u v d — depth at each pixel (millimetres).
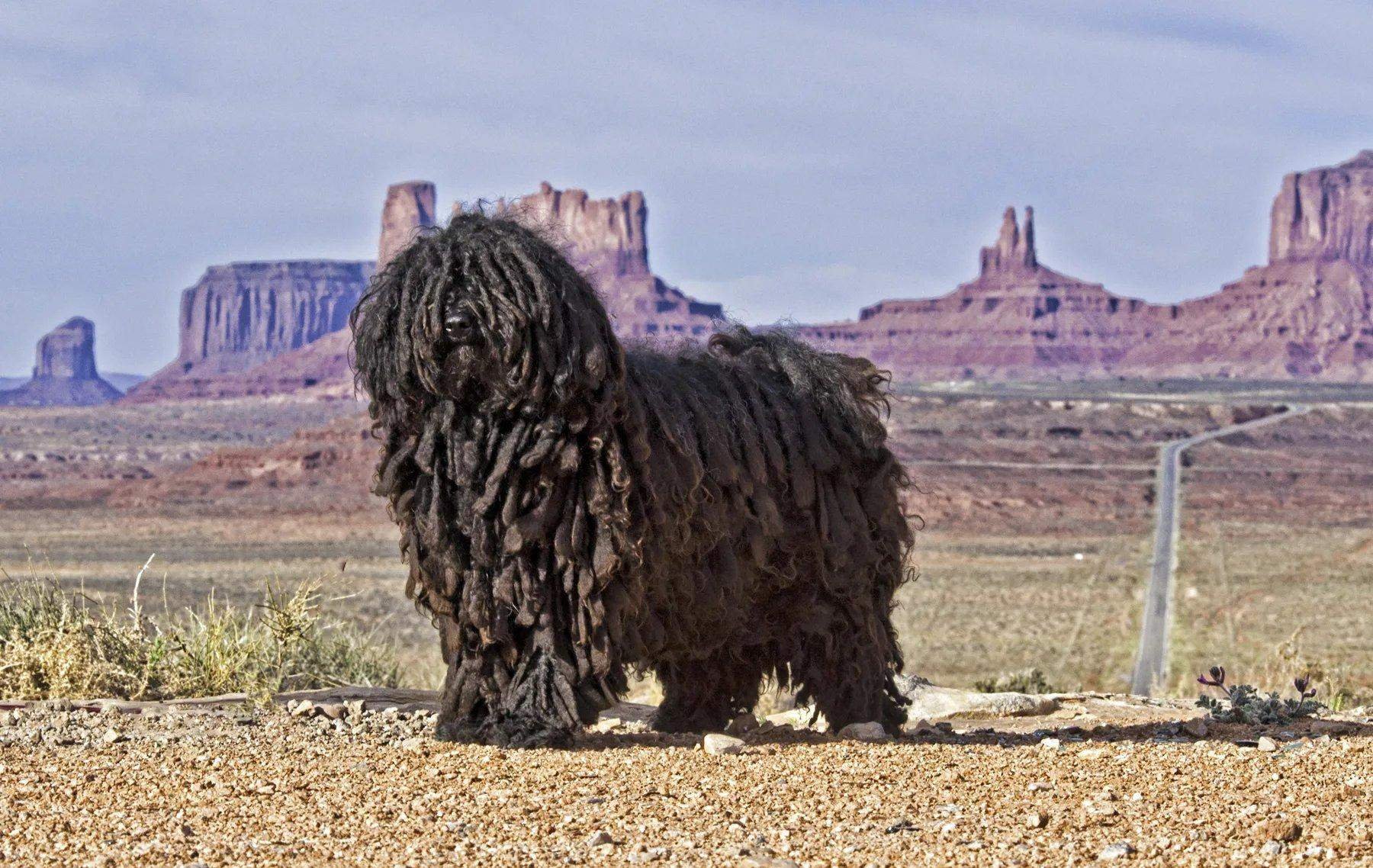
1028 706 15648
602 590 10711
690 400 11391
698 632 11477
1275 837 8156
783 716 14555
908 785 9766
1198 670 86812
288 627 15016
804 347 12547
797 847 8188
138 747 11055
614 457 10609
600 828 8609
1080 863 7801
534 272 10461
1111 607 134625
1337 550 186375
